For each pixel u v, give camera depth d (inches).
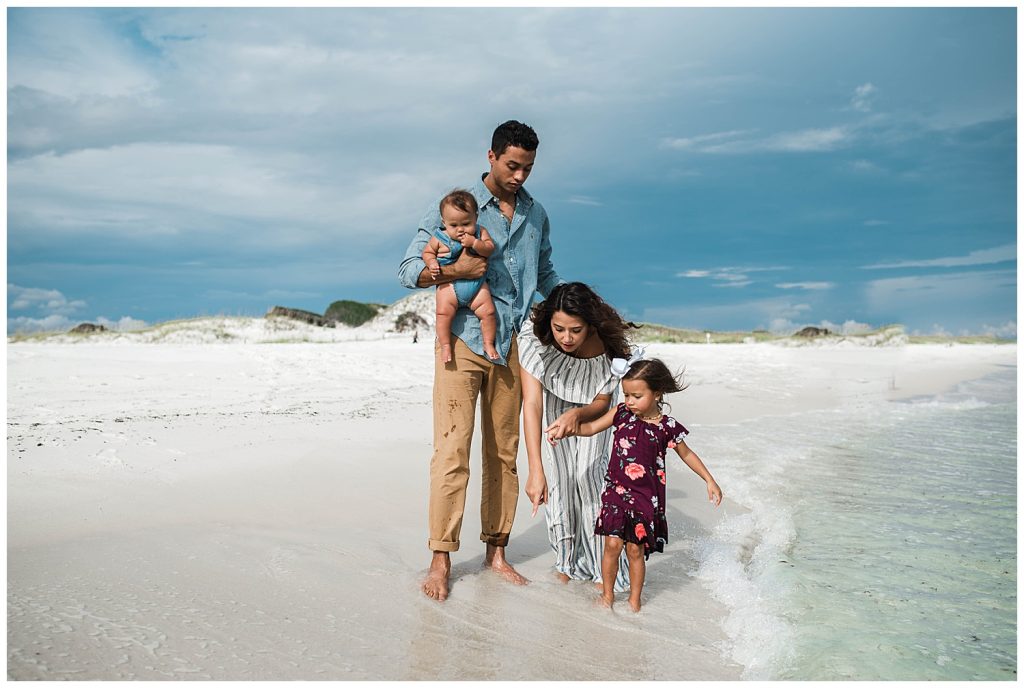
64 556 139.7
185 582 131.0
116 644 105.6
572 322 142.3
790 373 651.5
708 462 266.4
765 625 129.0
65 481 192.2
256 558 145.8
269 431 274.4
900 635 126.0
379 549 157.2
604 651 117.3
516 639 120.1
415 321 1152.8
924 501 216.4
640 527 135.9
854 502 214.2
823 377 629.9
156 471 208.5
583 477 154.7
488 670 107.8
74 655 101.3
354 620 122.0
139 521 165.8
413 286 154.7
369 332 1115.9
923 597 143.5
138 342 975.0
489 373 154.6
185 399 346.0
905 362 795.4
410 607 129.9
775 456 280.8
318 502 190.2
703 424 362.6
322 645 111.7
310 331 1103.0
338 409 340.8
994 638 125.6
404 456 245.6
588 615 132.9
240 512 177.9
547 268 171.0
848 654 118.4
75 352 541.0
